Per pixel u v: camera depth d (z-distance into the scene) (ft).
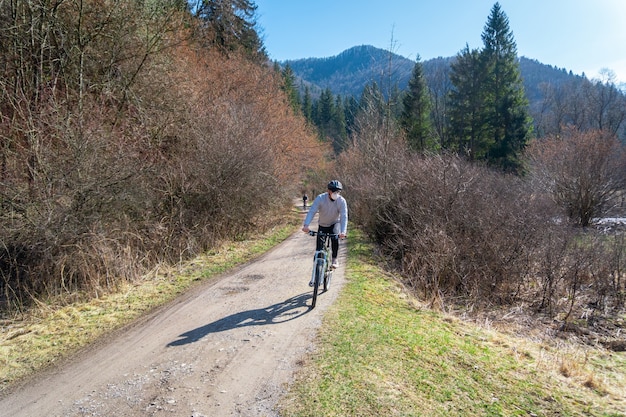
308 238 50.62
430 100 157.17
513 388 13.80
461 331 20.11
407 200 39.22
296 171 88.48
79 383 13.57
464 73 141.18
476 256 32.50
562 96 173.58
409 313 21.71
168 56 40.60
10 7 27.76
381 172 47.32
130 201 29.76
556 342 24.16
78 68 31.76
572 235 36.96
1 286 24.57
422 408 11.75
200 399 12.12
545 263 31.78
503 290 32.24
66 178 25.43
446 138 146.00
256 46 93.40
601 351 23.40
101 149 28.07
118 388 13.03
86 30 32.86
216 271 31.55
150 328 18.85
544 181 73.67
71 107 29.91
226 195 44.96
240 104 60.18
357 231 57.11
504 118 130.52
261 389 12.59
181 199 40.29
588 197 65.82
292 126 91.71
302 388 12.50
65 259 25.38
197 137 43.29
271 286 25.80
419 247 32.96
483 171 47.50
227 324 18.72
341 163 94.43
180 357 15.21
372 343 15.98
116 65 34.96
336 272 29.78
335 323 18.12
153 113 38.75
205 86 51.93
